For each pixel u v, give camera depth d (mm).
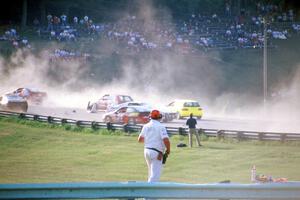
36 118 100562
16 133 92562
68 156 76875
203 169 64500
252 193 30641
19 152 81500
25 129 94812
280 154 70562
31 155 78875
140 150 77312
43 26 188500
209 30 196750
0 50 167000
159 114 36875
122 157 74062
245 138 79062
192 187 30719
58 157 76500
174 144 78750
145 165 69250
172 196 30875
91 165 70938
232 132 80312
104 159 73750
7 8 199625
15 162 74625
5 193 30766
